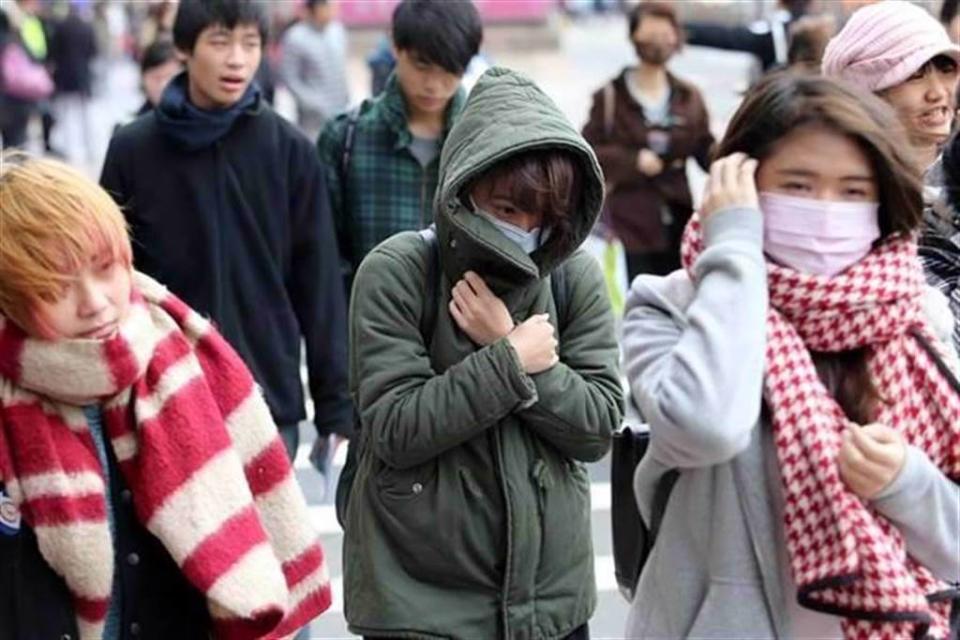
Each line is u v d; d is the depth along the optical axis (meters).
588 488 7.72
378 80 24.17
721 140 6.70
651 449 6.59
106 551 6.11
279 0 38.69
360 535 7.50
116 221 6.14
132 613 6.37
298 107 33.78
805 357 6.25
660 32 18.56
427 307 7.46
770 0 25.30
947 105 9.20
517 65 79.00
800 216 6.31
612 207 18.91
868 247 6.44
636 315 6.71
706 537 6.41
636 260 19.05
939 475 6.20
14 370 6.02
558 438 7.32
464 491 7.29
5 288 5.94
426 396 7.14
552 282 7.66
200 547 6.20
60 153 45.09
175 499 6.21
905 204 6.31
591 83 66.62
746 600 6.32
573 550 7.51
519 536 7.29
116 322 6.11
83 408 6.20
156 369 6.32
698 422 5.98
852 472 6.09
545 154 7.03
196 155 11.01
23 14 42.31
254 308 11.14
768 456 6.30
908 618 5.96
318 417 11.62
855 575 5.96
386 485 7.34
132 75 68.06
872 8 9.38
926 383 6.35
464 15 12.36
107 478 6.27
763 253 6.37
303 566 6.74
